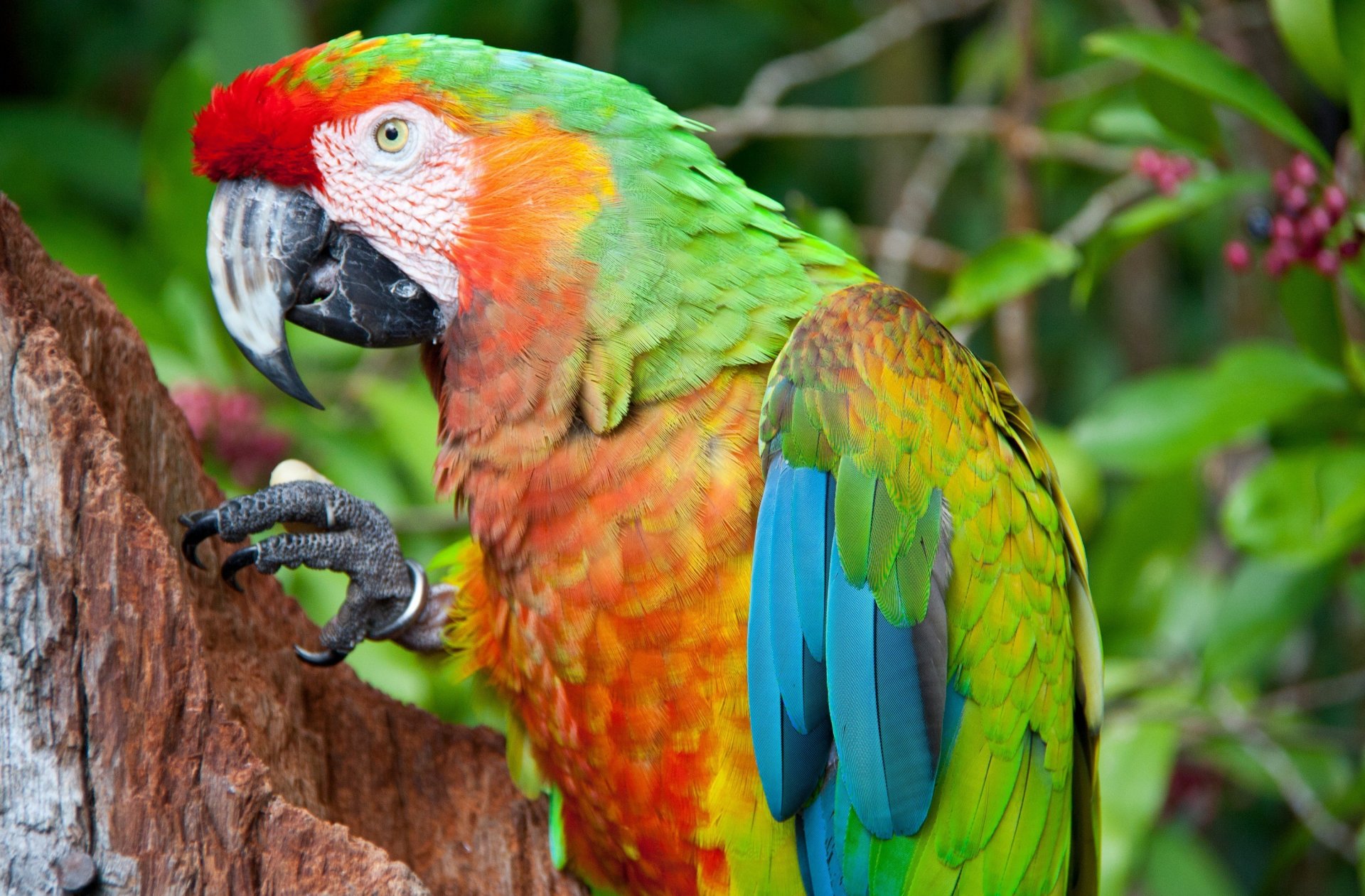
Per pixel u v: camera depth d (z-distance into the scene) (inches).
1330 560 159.9
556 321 103.1
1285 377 150.3
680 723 103.3
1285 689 216.1
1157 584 182.4
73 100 247.4
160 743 83.4
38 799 80.5
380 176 108.3
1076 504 162.4
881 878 103.0
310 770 105.2
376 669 152.4
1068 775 112.7
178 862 82.5
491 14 220.5
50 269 96.0
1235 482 214.4
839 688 100.1
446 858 112.2
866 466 101.3
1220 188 144.4
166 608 84.5
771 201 113.3
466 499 110.3
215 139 110.3
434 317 111.8
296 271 111.1
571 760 110.7
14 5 246.5
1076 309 247.0
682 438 101.9
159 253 173.9
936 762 101.3
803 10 241.1
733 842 104.3
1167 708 175.5
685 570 100.8
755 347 104.1
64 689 81.7
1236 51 218.4
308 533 113.3
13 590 81.0
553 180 105.2
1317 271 135.5
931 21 213.6
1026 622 108.0
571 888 119.0
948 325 150.5
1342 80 135.8
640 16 249.0
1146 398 155.6
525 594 106.0
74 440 84.0
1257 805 242.5
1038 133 199.8
